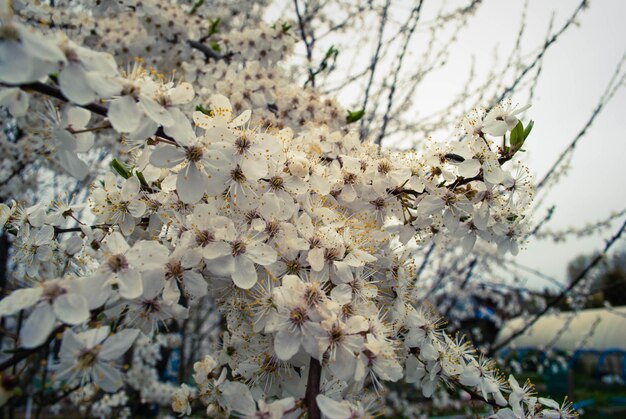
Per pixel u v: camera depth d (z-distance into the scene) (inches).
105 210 6.2
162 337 18.7
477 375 5.9
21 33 3.8
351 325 4.7
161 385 18.6
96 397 17.3
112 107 4.6
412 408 25.2
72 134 4.8
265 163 5.7
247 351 5.8
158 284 4.9
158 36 12.7
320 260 5.2
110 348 4.3
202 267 5.5
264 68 11.5
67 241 6.3
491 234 6.8
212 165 5.5
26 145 13.4
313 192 6.4
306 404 4.6
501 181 6.1
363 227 6.3
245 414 4.7
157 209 6.3
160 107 5.0
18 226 6.4
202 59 13.1
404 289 6.4
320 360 4.5
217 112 5.8
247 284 5.2
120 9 11.7
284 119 10.6
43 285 4.2
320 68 12.0
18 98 4.2
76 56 4.3
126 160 10.2
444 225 6.6
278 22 11.9
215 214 5.4
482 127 6.3
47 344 4.3
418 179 6.5
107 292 4.6
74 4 13.3
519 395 5.8
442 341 6.3
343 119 10.7
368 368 4.8
